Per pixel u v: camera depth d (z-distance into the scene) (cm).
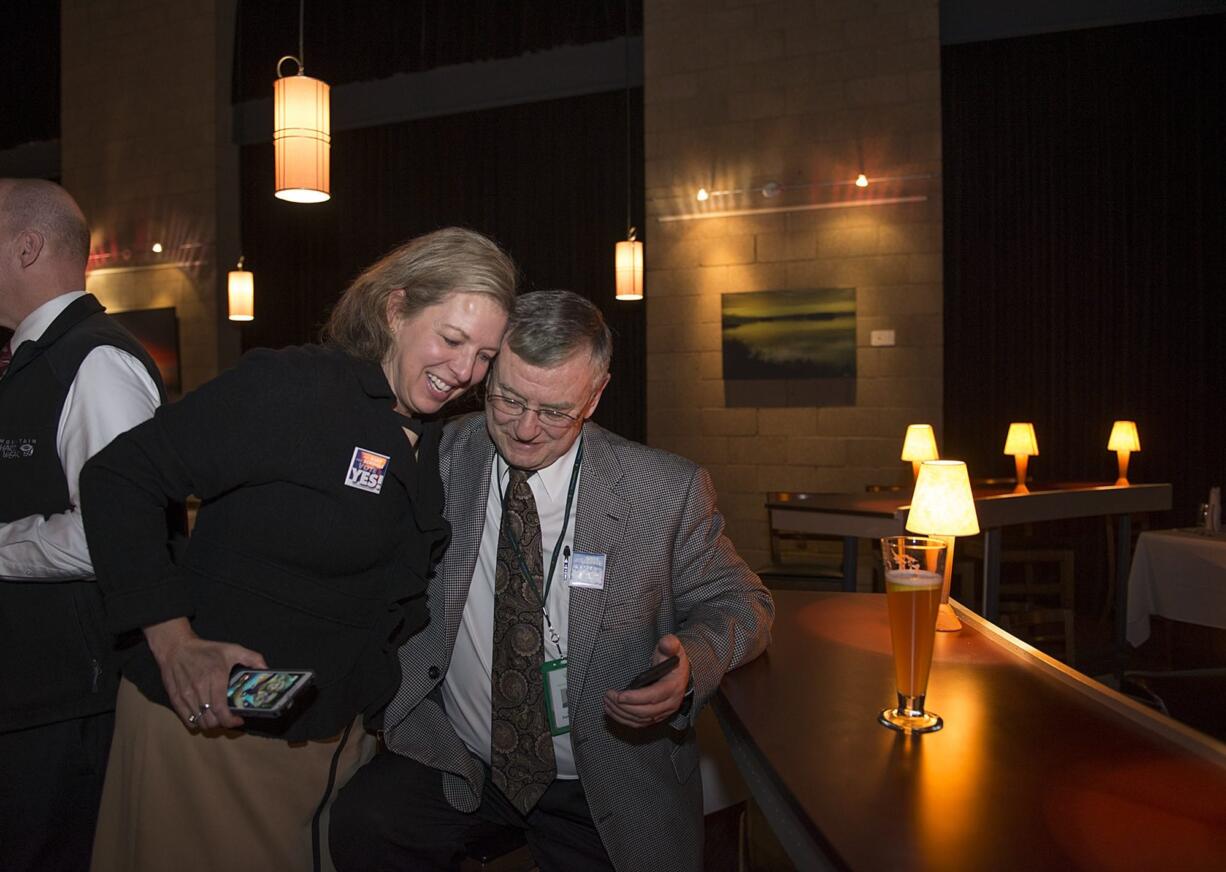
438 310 118
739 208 591
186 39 734
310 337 736
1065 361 565
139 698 118
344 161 728
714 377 604
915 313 559
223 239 733
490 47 666
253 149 741
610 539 135
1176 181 541
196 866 117
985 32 569
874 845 78
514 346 123
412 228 709
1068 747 102
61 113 784
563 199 665
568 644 134
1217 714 179
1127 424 470
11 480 134
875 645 148
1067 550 444
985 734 106
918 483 247
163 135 742
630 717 113
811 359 580
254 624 114
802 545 564
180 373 738
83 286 144
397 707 135
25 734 135
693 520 142
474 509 137
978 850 77
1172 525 545
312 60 711
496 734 136
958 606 173
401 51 688
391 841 133
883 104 559
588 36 642
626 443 146
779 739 105
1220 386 535
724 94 592
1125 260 551
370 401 120
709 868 196
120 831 119
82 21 770
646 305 621
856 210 568
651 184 612
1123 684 194
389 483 121
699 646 124
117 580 106
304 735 118
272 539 114
